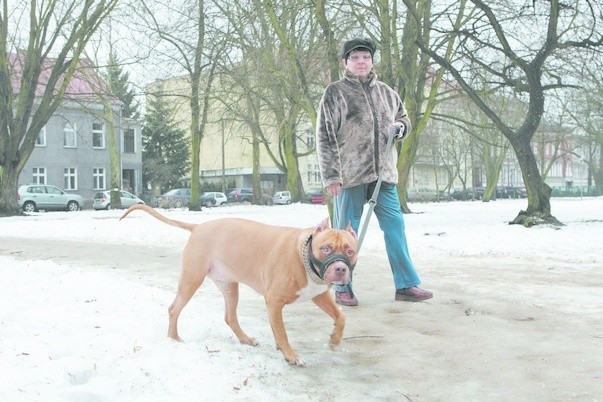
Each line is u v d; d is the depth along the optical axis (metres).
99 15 26.36
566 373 4.11
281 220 20.47
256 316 5.80
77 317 4.95
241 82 20.56
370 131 6.32
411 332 5.22
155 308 5.45
